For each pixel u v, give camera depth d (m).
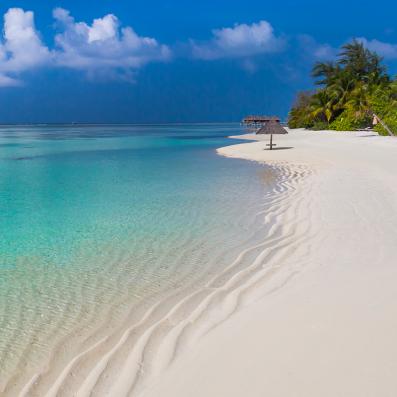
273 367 3.48
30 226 9.51
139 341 4.51
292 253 7.05
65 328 4.90
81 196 13.24
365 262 6.23
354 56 57.88
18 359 4.30
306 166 19.27
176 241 8.16
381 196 11.10
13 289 6.02
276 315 4.55
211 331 4.50
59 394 3.71
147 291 5.86
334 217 9.16
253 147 30.70
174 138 52.53
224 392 3.25
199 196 12.78
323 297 4.88
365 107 48.59
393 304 4.39
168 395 3.36
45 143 44.31
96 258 7.30
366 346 3.59
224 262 6.89
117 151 32.28
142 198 12.70
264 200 11.77
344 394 3.02
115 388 3.69
